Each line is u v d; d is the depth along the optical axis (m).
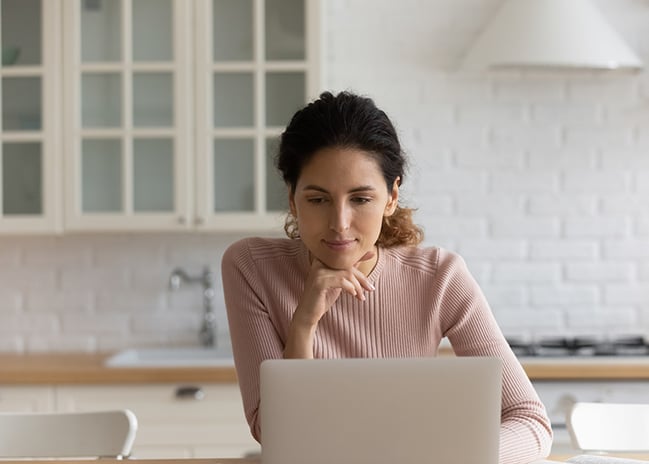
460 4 4.16
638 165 4.20
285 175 1.94
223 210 3.89
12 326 4.18
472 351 2.10
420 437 1.56
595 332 4.20
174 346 4.20
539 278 4.19
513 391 1.99
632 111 4.20
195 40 3.87
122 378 3.60
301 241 2.15
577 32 3.85
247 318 2.10
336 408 1.56
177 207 3.86
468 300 2.13
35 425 2.38
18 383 3.61
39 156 3.88
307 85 3.87
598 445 2.42
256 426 1.97
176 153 3.86
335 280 1.92
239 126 3.89
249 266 2.15
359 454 1.57
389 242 2.16
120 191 3.88
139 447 3.61
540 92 4.19
